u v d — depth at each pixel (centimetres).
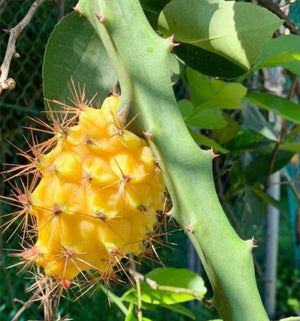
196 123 55
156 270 47
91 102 36
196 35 35
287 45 44
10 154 97
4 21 102
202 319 117
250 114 66
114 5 27
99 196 27
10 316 99
